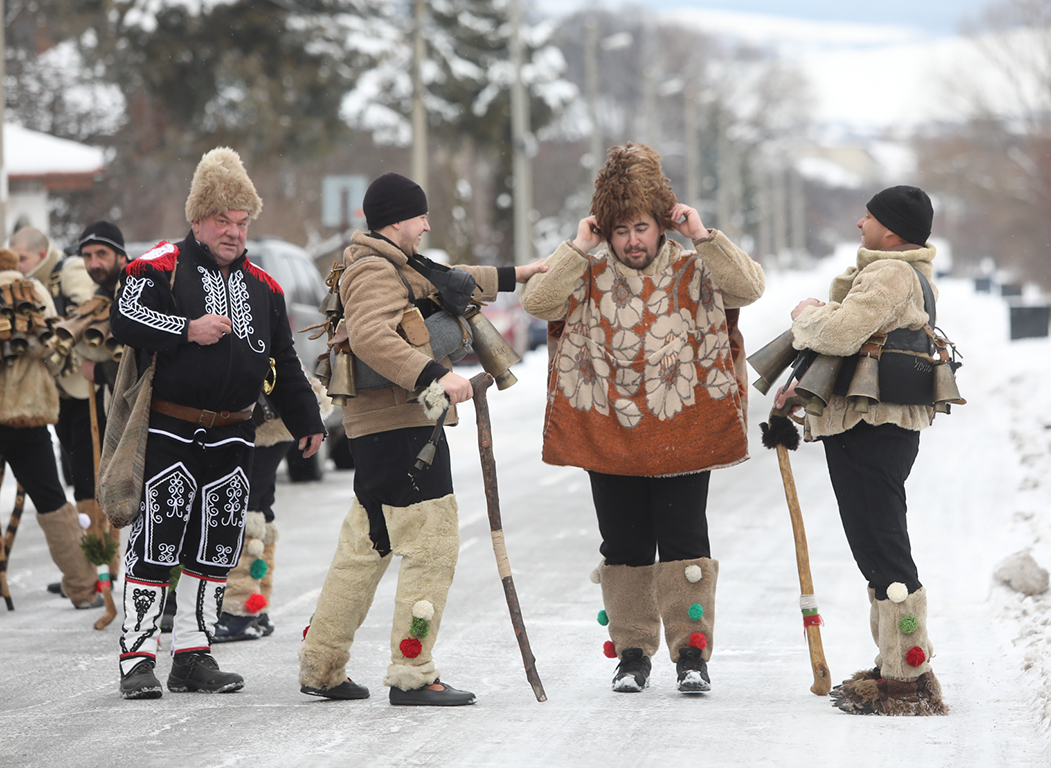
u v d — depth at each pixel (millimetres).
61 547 13391
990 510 18359
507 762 7836
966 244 167125
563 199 135250
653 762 7809
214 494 9898
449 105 69688
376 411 9094
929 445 26609
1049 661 9836
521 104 56594
